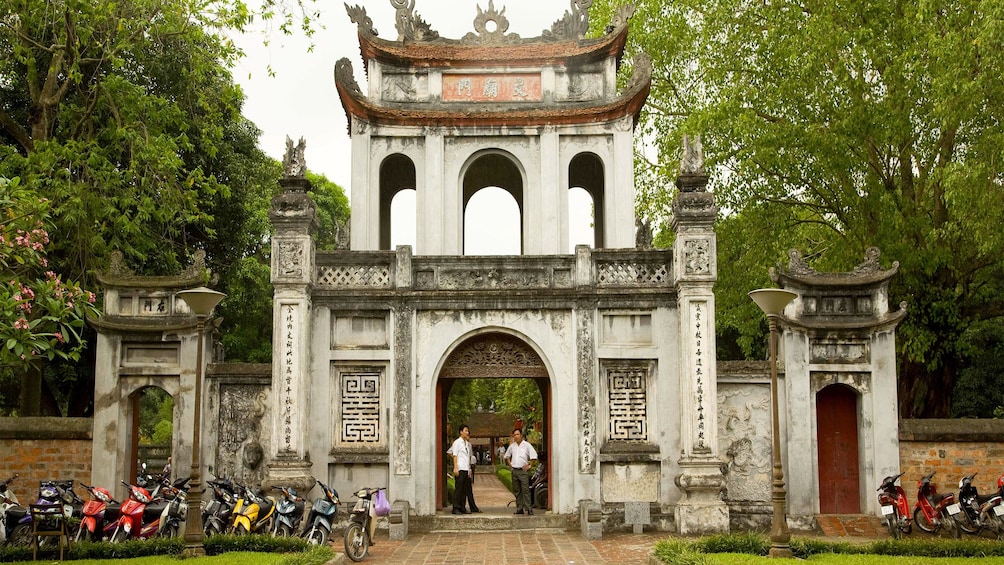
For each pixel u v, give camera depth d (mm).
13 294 12406
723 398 18125
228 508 14984
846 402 18500
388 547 15555
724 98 22969
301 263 17344
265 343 32188
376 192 19844
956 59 18703
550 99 20359
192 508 12953
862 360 18125
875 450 17812
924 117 21250
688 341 17172
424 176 19891
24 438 17719
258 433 17828
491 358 18266
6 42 22344
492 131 20125
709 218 17422
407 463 17516
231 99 23078
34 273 20062
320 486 16828
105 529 14281
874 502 17703
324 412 17672
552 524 17516
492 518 17609
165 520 14336
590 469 17547
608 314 18016
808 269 18484
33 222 13016
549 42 20688
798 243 25734
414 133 20078
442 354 17891
